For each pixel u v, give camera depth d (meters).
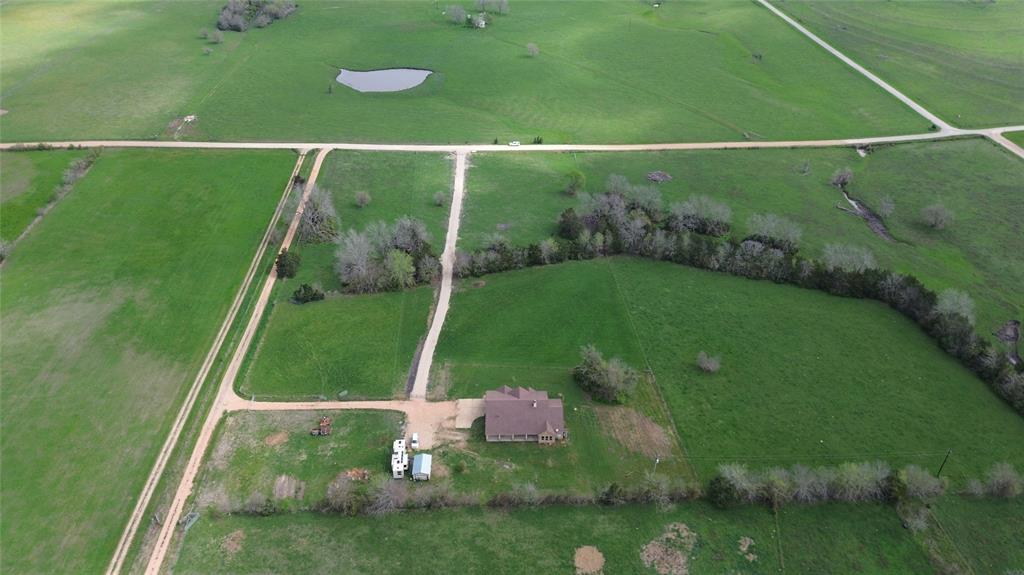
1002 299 116.88
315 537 76.31
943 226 137.00
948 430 91.25
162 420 91.31
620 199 135.38
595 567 73.44
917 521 78.44
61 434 88.94
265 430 89.81
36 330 105.88
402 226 124.50
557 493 80.94
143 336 105.50
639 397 95.62
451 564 73.56
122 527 77.50
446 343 105.31
